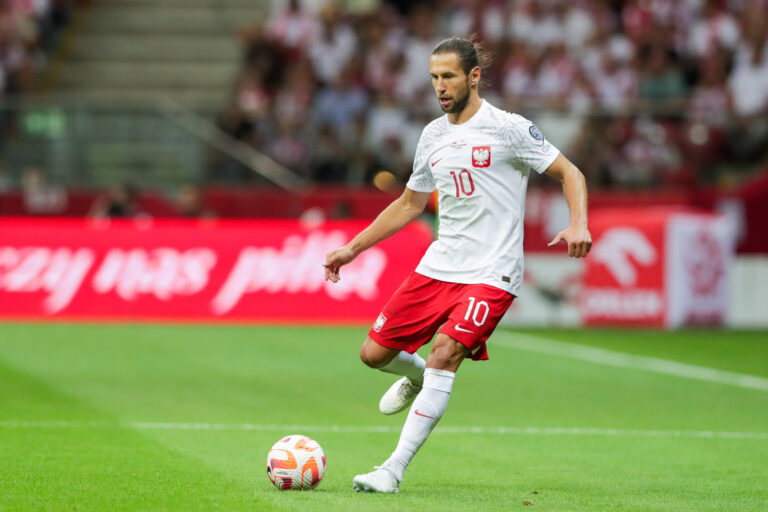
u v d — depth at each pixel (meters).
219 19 84.94
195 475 22.14
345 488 20.98
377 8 78.06
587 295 61.47
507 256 20.75
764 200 66.19
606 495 21.06
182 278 57.00
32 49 78.44
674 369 44.28
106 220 59.56
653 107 68.00
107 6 85.00
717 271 60.97
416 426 20.42
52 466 23.00
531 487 21.81
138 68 81.62
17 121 66.69
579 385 39.56
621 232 60.56
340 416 31.80
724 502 20.58
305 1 78.12
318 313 56.81
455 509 19.00
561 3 76.25
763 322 62.69
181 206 64.75
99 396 34.62
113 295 56.66
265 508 18.83
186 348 47.56
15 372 39.41
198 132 67.69
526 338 54.75
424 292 21.14
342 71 73.50
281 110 69.38
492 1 76.81
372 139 68.06
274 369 42.09
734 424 31.53
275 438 27.61
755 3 74.75
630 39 74.69
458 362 20.58
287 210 67.00
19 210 66.06
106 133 67.25
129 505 19.11
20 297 56.34
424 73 74.44
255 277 57.09
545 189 65.44
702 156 68.00
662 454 26.34
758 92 72.56
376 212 66.88
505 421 31.41
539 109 67.50
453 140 20.91
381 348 21.36
